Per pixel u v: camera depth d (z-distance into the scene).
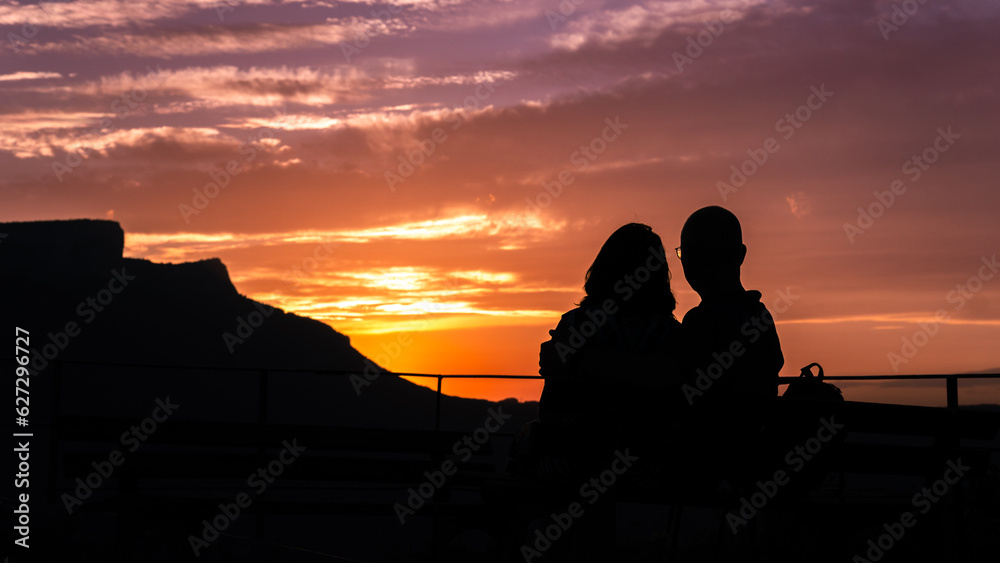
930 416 3.12
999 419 3.22
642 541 5.69
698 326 2.80
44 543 4.90
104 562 4.69
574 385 2.80
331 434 4.47
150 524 4.09
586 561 2.84
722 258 2.97
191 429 4.22
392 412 134.62
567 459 2.86
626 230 2.93
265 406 5.23
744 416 2.82
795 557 4.78
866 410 3.00
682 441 2.81
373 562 5.72
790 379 3.41
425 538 6.09
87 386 109.69
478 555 5.73
